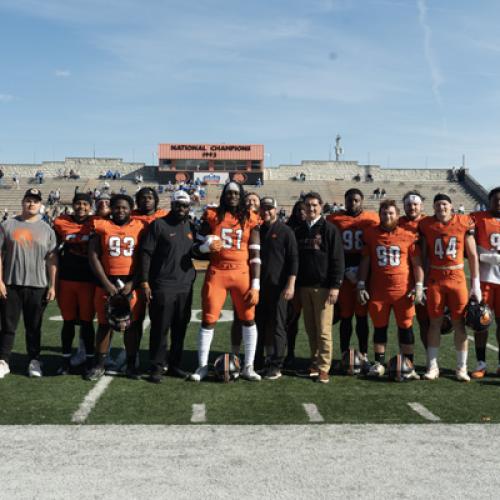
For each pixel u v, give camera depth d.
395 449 3.88
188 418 4.53
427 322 6.33
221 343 7.56
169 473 3.47
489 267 6.08
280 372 5.93
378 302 5.84
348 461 3.67
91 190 44.00
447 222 5.80
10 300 5.85
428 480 3.39
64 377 5.84
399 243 5.77
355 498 3.16
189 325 8.84
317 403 4.97
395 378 5.72
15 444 3.94
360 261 6.18
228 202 5.68
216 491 3.23
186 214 5.84
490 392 5.36
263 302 5.97
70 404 4.88
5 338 5.90
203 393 5.27
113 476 3.43
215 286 5.72
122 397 5.12
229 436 4.12
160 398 5.10
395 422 4.46
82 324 6.10
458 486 3.32
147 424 4.38
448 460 3.70
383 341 5.94
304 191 46.03
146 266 5.60
